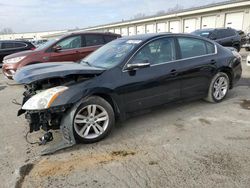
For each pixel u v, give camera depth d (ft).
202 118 14.03
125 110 12.27
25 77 10.57
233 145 10.73
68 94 10.47
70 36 25.93
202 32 41.24
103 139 11.75
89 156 10.28
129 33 145.48
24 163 9.85
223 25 84.48
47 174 9.08
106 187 8.25
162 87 13.33
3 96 21.20
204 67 15.17
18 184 8.52
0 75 33.94
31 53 24.32
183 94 14.51
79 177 8.86
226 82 16.92
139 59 12.60
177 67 13.85
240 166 9.14
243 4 75.00
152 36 13.58
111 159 10.00
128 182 8.46
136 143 11.28
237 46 43.19
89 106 11.12
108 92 11.46
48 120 10.48
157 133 12.25
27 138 12.15
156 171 9.04
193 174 8.77
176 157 9.93
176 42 14.25
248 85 21.65
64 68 11.56
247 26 76.18
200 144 10.94
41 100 10.25
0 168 9.52
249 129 12.39
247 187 7.98
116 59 12.64
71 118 10.61
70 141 10.79
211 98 16.26
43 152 10.48
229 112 14.89
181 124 13.28
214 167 9.14
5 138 12.23
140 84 12.41
